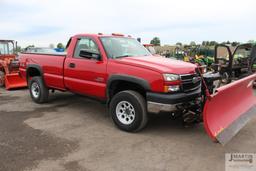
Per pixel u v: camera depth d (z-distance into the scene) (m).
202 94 4.46
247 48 10.70
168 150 3.96
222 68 10.20
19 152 3.89
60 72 6.04
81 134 4.67
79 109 6.46
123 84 4.91
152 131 4.78
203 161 3.60
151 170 3.37
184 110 4.45
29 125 5.19
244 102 4.97
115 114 4.85
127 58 4.93
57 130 4.89
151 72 4.27
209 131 3.64
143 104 4.48
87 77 5.32
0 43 12.27
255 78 5.20
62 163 3.55
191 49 20.52
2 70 10.32
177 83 4.21
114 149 4.00
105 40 5.31
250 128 4.90
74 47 5.75
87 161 3.61
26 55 7.31
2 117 5.77
